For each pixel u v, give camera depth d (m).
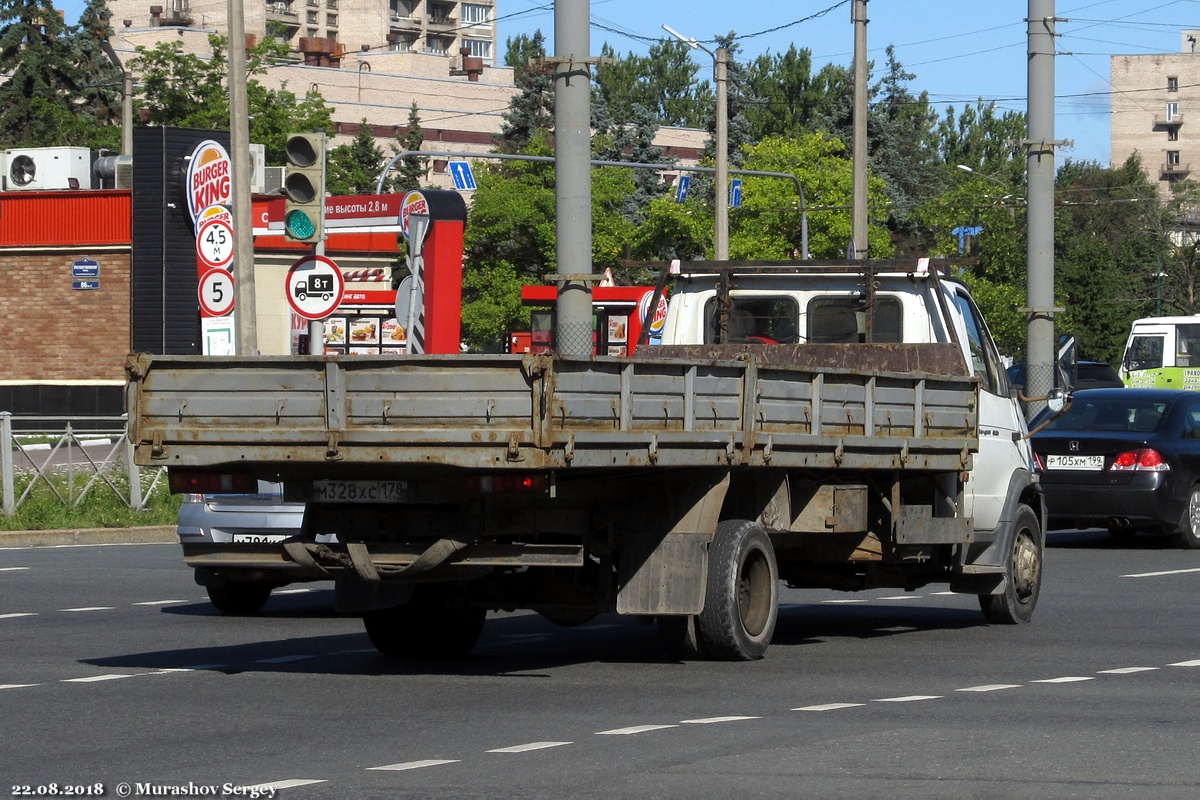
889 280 23.84
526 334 89.00
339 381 17.14
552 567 18.64
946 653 21.02
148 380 17.92
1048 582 30.84
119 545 40.09
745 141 168.62
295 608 26.88
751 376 18.61
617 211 134.38
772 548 20.08
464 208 47.97
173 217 75.19
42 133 144.00
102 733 15.05
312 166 38.22
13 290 77.25
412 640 20.42
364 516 18.25
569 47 31.41
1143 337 96.88
